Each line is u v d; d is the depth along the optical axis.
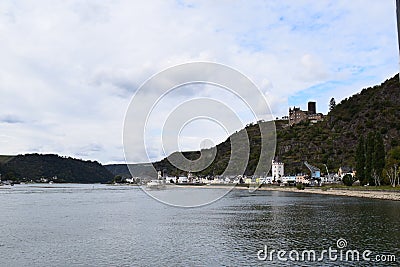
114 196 123.56
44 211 71.38
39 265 29.48
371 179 125.06
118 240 39.19
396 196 94.75
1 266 29.30
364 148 130.38
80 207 80.44
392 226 48.03
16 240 39.38
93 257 31.64
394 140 194.62
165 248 34.97
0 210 73.50
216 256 31.83
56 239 39.91
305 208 74.94
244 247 35.34
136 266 28.92
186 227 48.66
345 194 122.94
